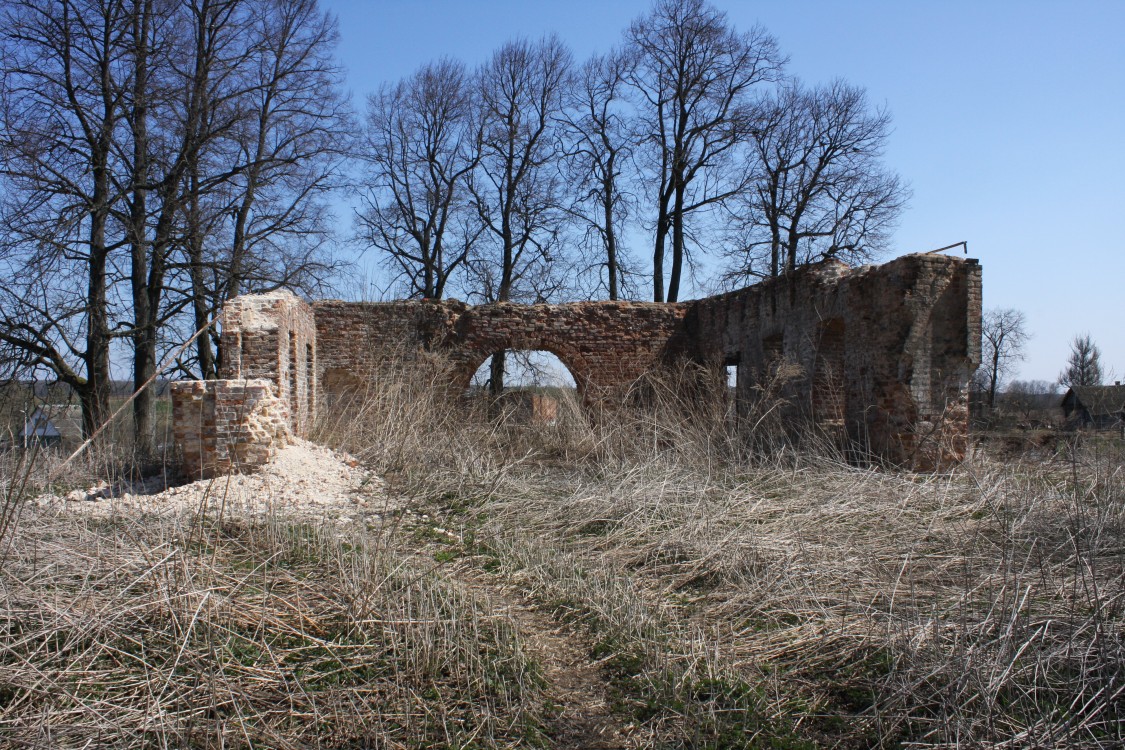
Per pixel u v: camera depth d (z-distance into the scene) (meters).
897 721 4.06
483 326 18.30
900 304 12.03
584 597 5.88
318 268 20.30
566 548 7.27
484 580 6.39
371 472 10.49
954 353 12.18
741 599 5.82
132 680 4.13
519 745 3.95
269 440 9.93
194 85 18.67
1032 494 8.14
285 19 21.11
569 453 12.89
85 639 4.44
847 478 9.59
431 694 4.33
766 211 26.98
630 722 4.23
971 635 4.71
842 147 26.61
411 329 18.09
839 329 14.02
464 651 4.71
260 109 20.67
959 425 12.09
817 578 6.04
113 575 5.07
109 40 17.05
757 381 16.22
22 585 4.82
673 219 28.00
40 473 9.23
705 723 4.13
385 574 5.61
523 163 28.41
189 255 18.19
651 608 5.66
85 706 3.83
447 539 7.51
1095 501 7.49
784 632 5.17
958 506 8.31
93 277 17.09
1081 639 4.64
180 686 4.06
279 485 9.21
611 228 28.69
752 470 10.52
